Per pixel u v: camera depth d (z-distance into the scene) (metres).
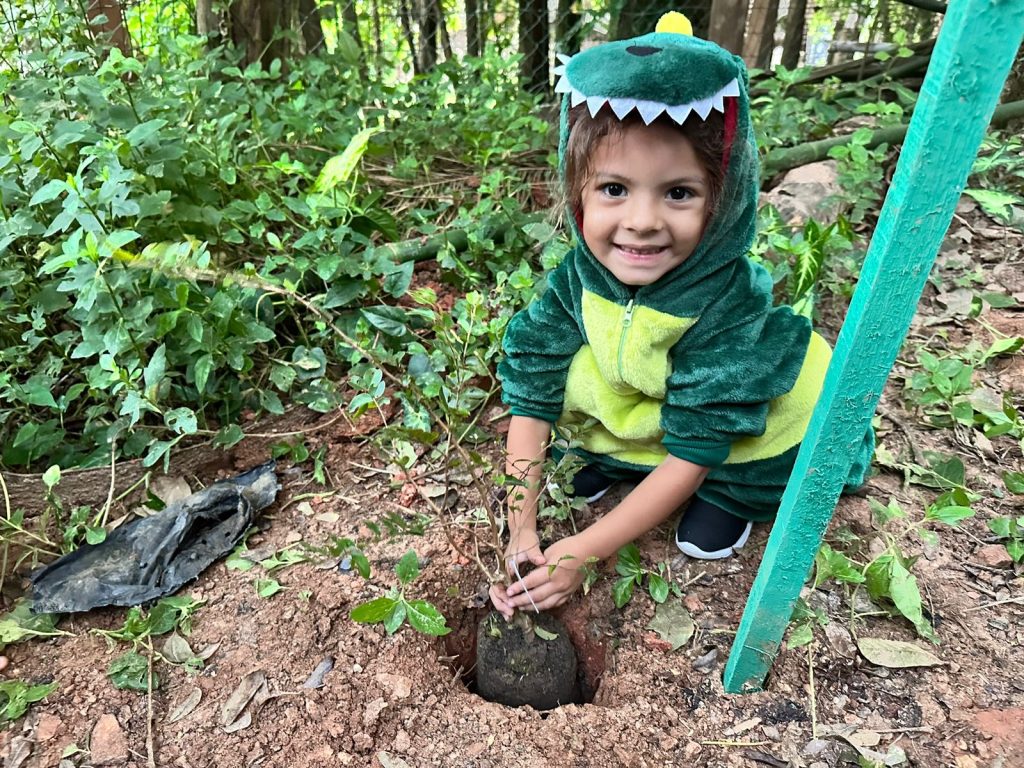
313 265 2.29
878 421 2.11
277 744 1.43
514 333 1.72
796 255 2.32
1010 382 2.24
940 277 2.65
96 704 1.50
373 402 1.71
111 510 1.91
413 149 3.18
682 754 1.39
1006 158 3.02
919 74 3.89
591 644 1.69
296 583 1.73
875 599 1.62
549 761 1.38
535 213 2.70
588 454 1.82
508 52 5.18
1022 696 1.43
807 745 1.39
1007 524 1.74
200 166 2.26
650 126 1.25
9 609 1.69
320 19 4.01
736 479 1.67
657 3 4.46
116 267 1.83
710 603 1.65
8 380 1.95
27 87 2.20
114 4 3.12
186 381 2.09
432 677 1.56
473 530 1.79
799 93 3.95
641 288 1.50
